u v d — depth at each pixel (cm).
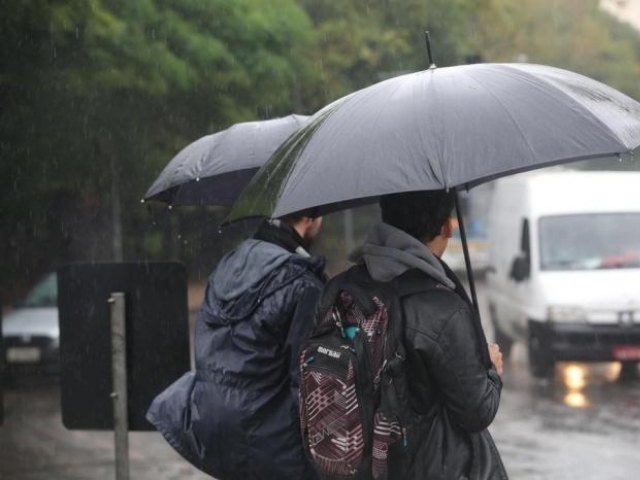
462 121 716
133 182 4406
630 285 3192
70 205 5409
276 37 4191
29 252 5456
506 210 3794
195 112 4028
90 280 1136
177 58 3766
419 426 735
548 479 1984
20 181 3928
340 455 727
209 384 875
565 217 3412
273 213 720
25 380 3391
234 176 1137
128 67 3550
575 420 2616
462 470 735
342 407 729
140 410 1121
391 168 700
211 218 6028
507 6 6688
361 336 733
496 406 732
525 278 3375
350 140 730
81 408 1148
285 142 799
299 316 850
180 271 1116
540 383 3222
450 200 783
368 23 5997
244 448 862
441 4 6122
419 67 6159
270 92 4228
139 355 1119
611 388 3109
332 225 8462
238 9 3981
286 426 859
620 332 3141
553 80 759
